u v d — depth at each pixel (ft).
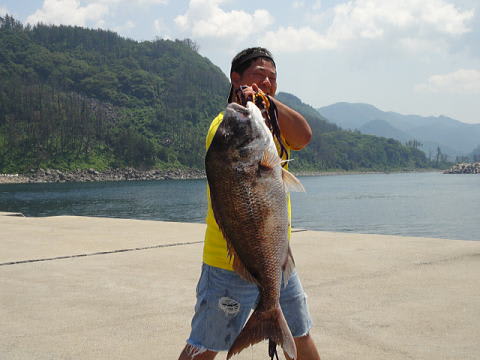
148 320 14.64
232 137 6.11
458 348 12.23
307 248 24.79
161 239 28.43
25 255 23.97
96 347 12.66
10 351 12.43
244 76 7.60
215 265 7.45
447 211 225.76
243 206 6.19
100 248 25.72
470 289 17.26
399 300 16.10
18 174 595.06
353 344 12.57
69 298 16.92
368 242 26.37
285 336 6.35
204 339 7.50
